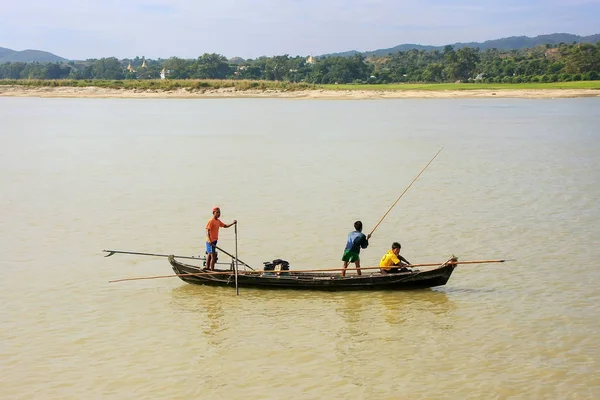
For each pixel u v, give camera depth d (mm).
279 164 44844
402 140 60719
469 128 73000
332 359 14969
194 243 24469
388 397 13242
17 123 79938
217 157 48688
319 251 23172
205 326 16938
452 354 15117
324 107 117062
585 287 19281
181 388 13664
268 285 19703
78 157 48719
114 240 24953
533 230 25922
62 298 18922
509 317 17203
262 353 15328
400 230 26172
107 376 14180
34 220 28156
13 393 13453
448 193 33812
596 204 30656
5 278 20594
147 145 56875
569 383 13703
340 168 42875
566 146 54625
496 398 13148
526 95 142000
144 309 18156
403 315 17547
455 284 19938
